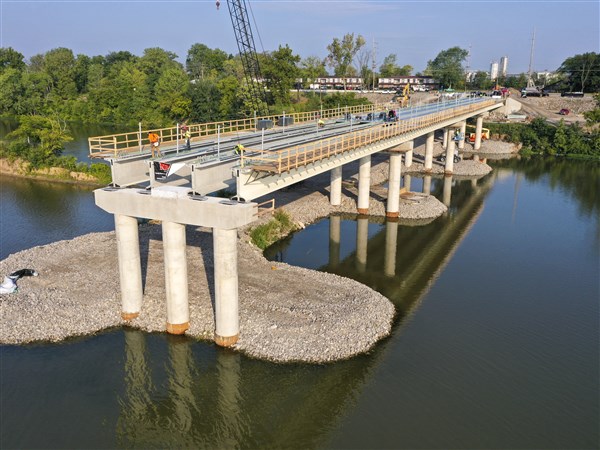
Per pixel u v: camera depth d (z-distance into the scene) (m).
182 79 177.25
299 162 40.03
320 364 33.66
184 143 48.00
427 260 55.12
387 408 30.28
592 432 28.59
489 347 37.06
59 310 37.94
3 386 31.39
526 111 155.62
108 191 35.25
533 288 47.91
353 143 50.28
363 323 37.75
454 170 98.81
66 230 61.62
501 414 29.94
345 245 59.09
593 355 36.41
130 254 36.41
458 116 95.56
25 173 91.75
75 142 132.88
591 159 118.94
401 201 73.75
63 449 27.06
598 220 70.38
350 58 199.38
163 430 28.72
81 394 31.11
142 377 32.66
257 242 55.50
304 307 38.81
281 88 155.38
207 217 32.53
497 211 74.62
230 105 152.12
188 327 36.78
